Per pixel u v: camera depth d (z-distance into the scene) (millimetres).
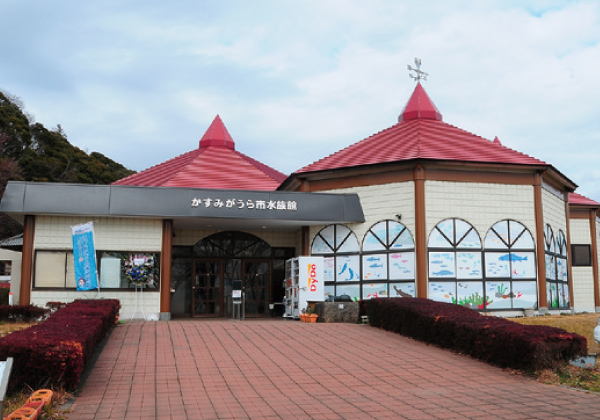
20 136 50906
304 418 7660
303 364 11281
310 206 20859
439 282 19641
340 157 22828
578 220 27578
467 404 8500
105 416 7574
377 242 20672
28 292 18656
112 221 19734
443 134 23062
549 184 22359
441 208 20078
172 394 8859
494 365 11461
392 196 20609
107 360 11156
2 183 43281
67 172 53406
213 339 13727
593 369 10984
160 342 13227
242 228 23547
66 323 11133
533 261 20547
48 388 8477
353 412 7988
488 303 19859
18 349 8414
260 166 30922
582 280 27125
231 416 7684
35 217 19062
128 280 19516
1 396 6281
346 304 18766
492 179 20578
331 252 21625
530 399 8844
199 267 23688
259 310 23906
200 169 27547
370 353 12516
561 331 11328
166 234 20031
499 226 20391
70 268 19094
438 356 12297
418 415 7863
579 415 7918
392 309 15516
